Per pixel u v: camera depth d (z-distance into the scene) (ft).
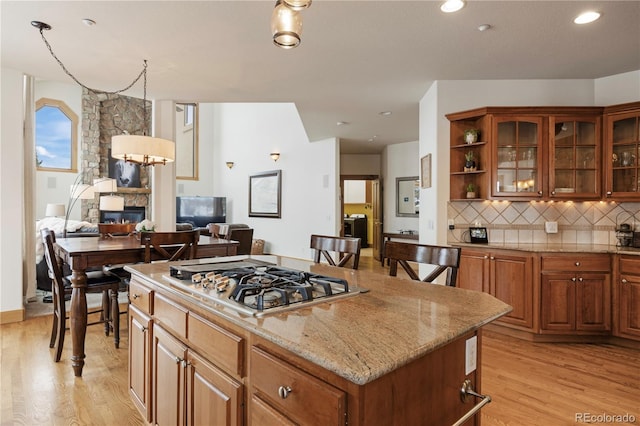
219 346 4.19
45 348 10.19
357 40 9.87
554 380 8.54
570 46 10.29
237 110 33.35
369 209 39.42
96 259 8.93
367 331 3.45
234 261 7.59
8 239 12.33
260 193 30.42
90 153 30.48
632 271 10.28
